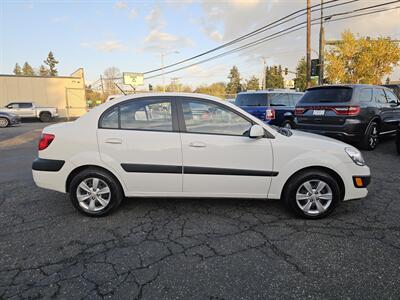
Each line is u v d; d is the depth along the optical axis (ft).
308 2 57.47
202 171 12.05
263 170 12.10
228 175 12.10
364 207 13.52
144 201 14.30
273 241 10.53
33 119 89.04
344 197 12.34
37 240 10.64
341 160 12.08
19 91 92.58
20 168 22.03
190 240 10.62
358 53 100.83
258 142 12.00
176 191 12.34
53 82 97.19
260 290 7.95
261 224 11.87
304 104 26.40
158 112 12.19
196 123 12.16
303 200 12.28
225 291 7.91
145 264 9.14
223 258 9.47
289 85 179.73
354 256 9.53
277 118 35.53
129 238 10.77
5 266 9.02
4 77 89.97
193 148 11.94
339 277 8.46
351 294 7.77
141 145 11.98
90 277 8.50
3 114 63.62
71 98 100.58
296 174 12.21
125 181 12.24
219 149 11.96
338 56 102.53
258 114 35.50
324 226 11.69
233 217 12.53
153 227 11.64
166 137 11.97
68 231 11.33
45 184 12.39
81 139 12.06
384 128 27.68
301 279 8.39
